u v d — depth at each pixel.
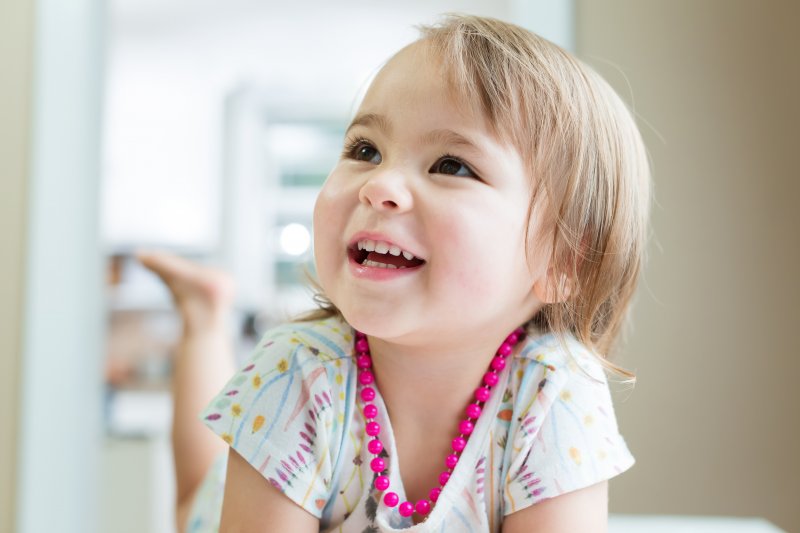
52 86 1.15
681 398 1.00
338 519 0.53
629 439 1.00
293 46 2.70
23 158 1.13
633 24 1.02
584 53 1.02
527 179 0.48
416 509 0.52
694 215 1.01
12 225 1.12
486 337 0.51
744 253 1.00
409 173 0.45
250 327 2.49
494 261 0.46
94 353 1.22
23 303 1.12
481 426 0.54
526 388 0.54
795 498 0.98
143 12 2.50
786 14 1.01
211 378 0.98
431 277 0.44
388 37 2.62
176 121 2.88
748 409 0.99
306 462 0.51
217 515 0.71
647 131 1.01
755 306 1.00
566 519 0.50
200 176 2.89
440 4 2.45
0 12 1.13
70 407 1.18
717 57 1.01
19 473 1.10
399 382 0.54
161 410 2.21
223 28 2.59
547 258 0.50
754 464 0.99
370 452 0.53
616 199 0.55
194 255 2.89
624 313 0.61
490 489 0.53
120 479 1.79
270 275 2.86
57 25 1.16
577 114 0.52
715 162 1.01
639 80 1.01
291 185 2.95
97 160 1.25
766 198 1.00
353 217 0.46
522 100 0.49
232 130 2.87
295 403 0.52
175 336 2.48
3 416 1.11
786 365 0.99
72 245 1.19
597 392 0.55
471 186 0.46
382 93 0.48
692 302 1.00
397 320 0.45
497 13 2.46
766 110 1.00
